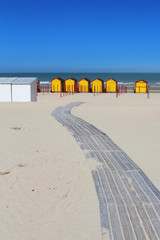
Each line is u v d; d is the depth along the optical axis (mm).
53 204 6379
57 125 15719
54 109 22812
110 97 40312
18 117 18375
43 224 5539
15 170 8500
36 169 8602
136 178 7812
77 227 5422
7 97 31000
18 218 5773
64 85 53031
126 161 9305
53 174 8188
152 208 6082
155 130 14320
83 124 16047
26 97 30875
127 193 6852
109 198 6594
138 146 11227
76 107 24484
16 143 11672
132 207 6133
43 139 12414
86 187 7270
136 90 51594
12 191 7066
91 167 8734
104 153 10250
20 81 31109
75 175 8094
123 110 21938
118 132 13883
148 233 5145
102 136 13000
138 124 16016
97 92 50375
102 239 4992
